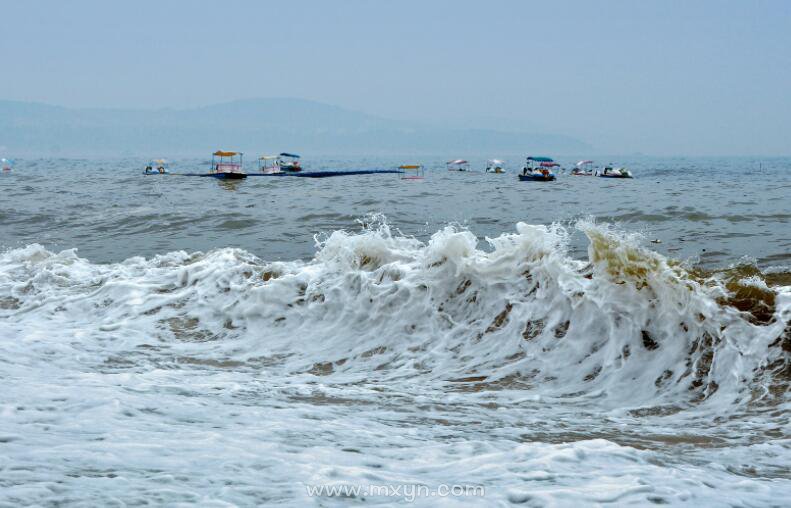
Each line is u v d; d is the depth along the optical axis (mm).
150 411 10070
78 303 18703
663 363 12766
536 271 15180
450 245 16078
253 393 11992
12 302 19531
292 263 18844
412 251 17406
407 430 9844
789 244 29469
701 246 29953
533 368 13484
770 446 9297
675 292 13312
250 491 6871
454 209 50094
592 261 14414
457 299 15648
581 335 13867
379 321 15883
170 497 6590
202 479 7148
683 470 8094
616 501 6941
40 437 8453
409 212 47031
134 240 34750
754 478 8039
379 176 115500
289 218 41656
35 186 80688
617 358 13164
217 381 13023
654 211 44344
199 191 72375
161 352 15336
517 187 80438
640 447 9406
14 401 10180
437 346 14758
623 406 11766
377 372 14031
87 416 9531
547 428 10359
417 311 15672
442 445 8984
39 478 6980
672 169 199875
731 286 13344
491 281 15500
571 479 7609
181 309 17688
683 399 11844
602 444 8984
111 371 13688
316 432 9414
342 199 58812
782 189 73500
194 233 36688
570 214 45688
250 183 89562
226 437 8852
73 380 12125
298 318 16594
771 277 17984
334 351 15188
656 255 13781
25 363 13773
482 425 10398
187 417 9867
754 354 12117
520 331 14469
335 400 11758
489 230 39375
